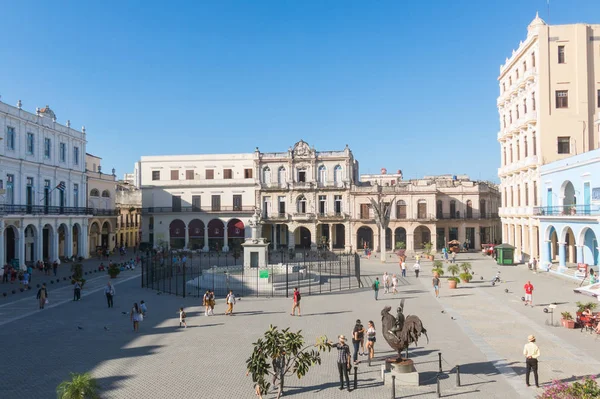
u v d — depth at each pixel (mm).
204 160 84625
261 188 82562
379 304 32375
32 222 54281
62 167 62156
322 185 82000
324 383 17500
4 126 50906
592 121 50438
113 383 17359
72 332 24906
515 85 57469
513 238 61000
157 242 83000
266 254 45656
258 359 14875
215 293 37469
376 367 19266
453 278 39625
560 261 45469
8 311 30469
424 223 78062
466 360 19828
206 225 82938
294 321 27188
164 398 15969
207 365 19422
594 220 38250
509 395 16078
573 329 24859
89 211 68000
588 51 50750
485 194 82438
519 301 32812
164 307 31875
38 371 18672
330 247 81438
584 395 12750
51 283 43125
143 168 85438
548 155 50750
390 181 109250
